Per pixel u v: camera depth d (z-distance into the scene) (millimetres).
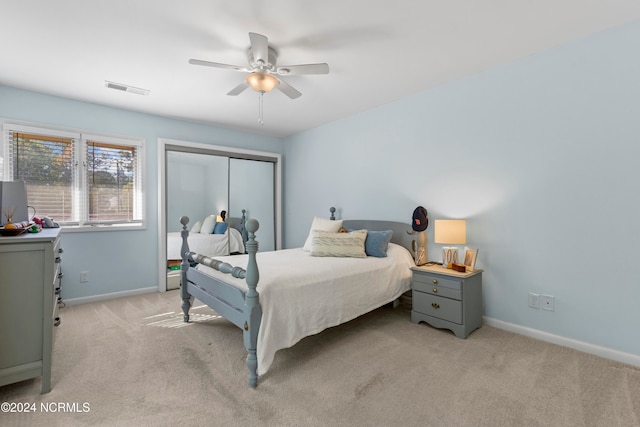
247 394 1724
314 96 3299
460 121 2896
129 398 1683
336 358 2150
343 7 1852
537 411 1566
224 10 1867
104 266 3506
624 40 2051
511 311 2596
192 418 1521
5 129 2939
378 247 3070
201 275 2553
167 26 2023
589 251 2201
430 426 1468
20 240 1694
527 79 2477
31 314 1724
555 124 2340
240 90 2539
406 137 3354
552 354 2180
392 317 3010
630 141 2033
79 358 2123
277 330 1973
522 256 2523
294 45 2275
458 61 2549
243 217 4680
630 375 1885
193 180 4188
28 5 1799
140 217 3771
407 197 3357
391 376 1908
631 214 2033
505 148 2605
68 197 3309
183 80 2852
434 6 1855
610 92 2105
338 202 4184
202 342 2395
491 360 2100
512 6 1862
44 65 2555
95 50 2322
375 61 2535
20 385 1802
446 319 2580
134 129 3701
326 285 2309
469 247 2838
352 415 1548
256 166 4840
